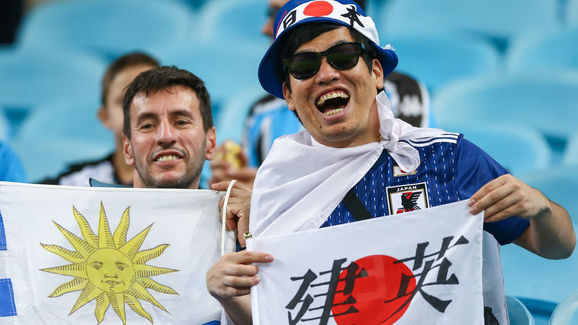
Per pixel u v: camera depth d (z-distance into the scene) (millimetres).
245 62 15008
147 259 7242
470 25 14219
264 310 6160
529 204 5785
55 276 7152
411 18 14492
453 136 6461
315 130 6520
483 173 6316
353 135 6547
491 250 6590
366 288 6152
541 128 12727
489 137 12750
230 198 7379
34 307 7062
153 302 7156
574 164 12289
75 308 7094
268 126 11711
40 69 15852
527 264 8695
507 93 13078
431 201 6273
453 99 13352
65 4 16266
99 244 7254
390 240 6172
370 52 6613
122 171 11383
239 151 10688
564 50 13594
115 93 11523
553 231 6066
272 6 10656
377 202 6379
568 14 13844
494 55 13930
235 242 7301
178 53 15391
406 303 6078
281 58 6742
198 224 7363
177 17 15852
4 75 15898
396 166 6453
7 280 7105
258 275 6215
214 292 6203
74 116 15188
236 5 15578
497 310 6586
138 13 16016
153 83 7859
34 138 15102
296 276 6211
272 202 6738
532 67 13648
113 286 7172
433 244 6090
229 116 14102
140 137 7812
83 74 15750
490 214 5957
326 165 6695
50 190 7344
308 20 6375
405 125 6793
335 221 6438
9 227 7223
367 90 6445
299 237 6258
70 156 14508
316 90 6379
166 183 7758
